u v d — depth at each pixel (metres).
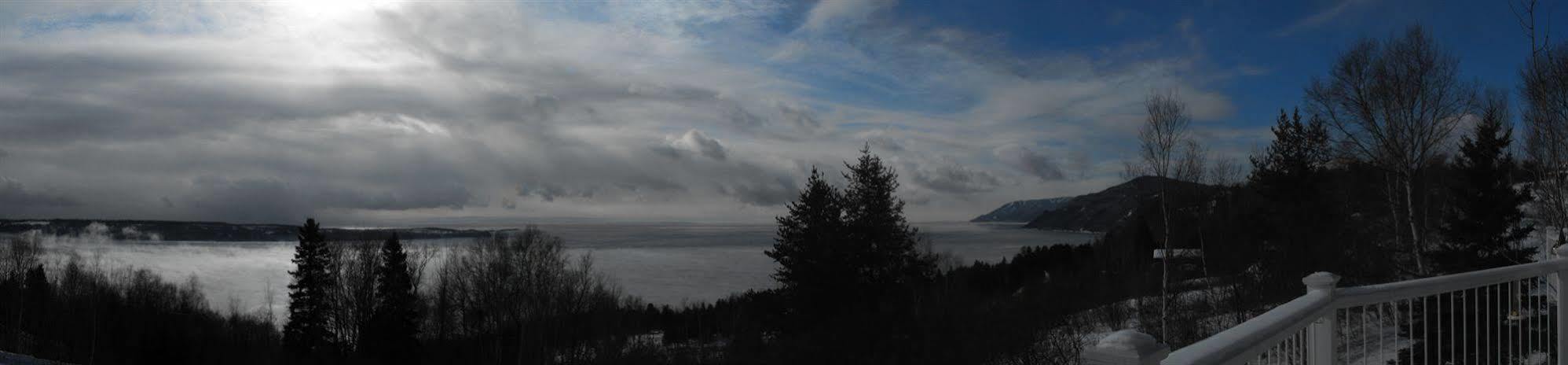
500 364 45.09
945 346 34.81
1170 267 32.41
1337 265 33.44
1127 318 33.47
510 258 44.91
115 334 52.97
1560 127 16.38
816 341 38.59
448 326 52.91
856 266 43.09
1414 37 26.88
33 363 35.56
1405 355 12.88
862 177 44.53
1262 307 31.97
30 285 55.25
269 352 52.56
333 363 51.53
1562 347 5.84
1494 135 24.75
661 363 45.56
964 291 42.34
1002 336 33.31
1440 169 33.25
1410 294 4.51
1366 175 36.19
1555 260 5.88
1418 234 26.67
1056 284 48.25
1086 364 2.37
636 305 63.59
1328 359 3.80
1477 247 24.72
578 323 45.75
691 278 127.94
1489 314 5.30
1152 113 33.09
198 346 53.88
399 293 51.34
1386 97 27.11
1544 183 19.00
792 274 42.94
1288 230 35.84
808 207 43.38
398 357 50.44
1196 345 2.66
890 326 37.75
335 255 55.31
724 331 53.69
